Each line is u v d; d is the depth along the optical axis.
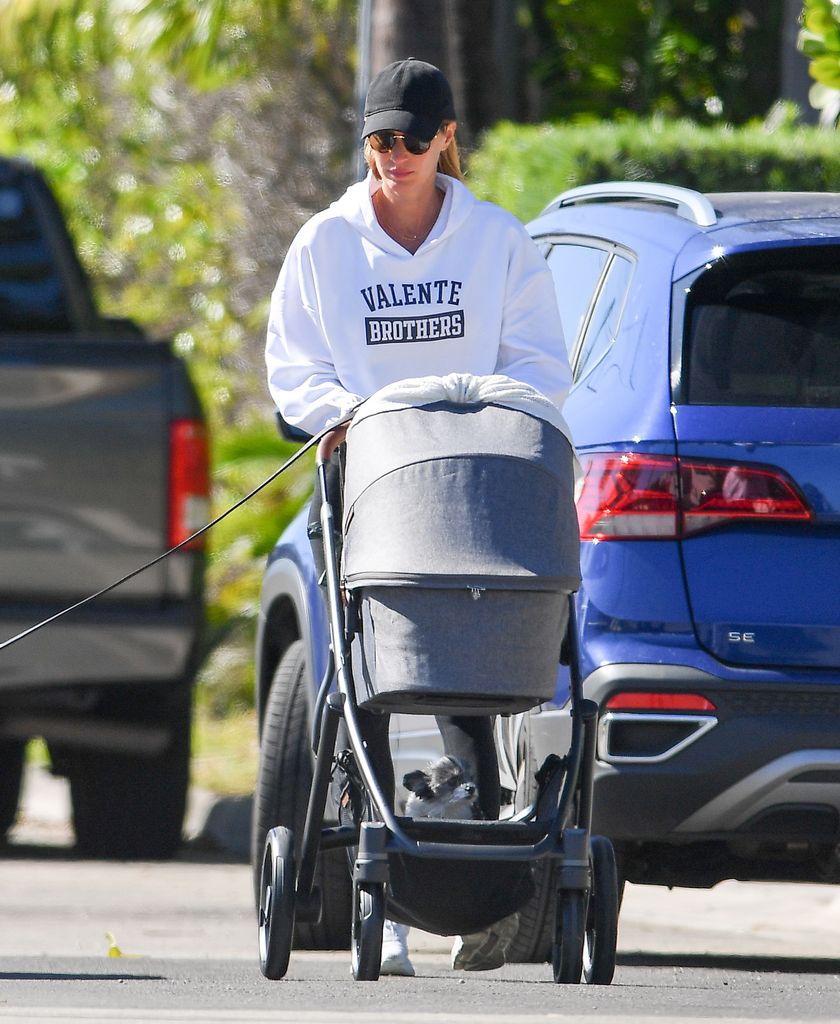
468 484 17.22
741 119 58.84
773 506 21.33
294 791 23.98
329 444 18.77
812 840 21.34
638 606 21.33
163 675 32.72
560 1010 16.97
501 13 57.44
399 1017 16.33
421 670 17.05
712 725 21.03
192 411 33.19
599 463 21.81
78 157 78.38
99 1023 16.19
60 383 32.81
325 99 73.44
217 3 63.47
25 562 32.62
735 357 21.91
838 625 21.25
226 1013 16.70
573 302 24.56
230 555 60.16
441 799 18.12
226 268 75.50
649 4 60.06
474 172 41.84
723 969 24.20
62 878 33.31
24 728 33.06
